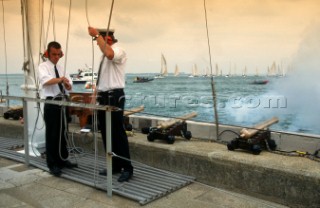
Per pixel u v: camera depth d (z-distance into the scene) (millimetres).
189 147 4953
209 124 5641
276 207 3838
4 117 8258
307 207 3732
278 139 4836
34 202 4020
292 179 3812
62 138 5121
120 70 4465
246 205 3900
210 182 4527
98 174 4883
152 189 4277
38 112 5680
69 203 3982
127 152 4613
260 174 4055
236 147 4688
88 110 6562
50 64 5012
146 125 6484
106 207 3863
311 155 4418
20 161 5637
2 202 4016
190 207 3857
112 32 4484
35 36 6031
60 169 5000
